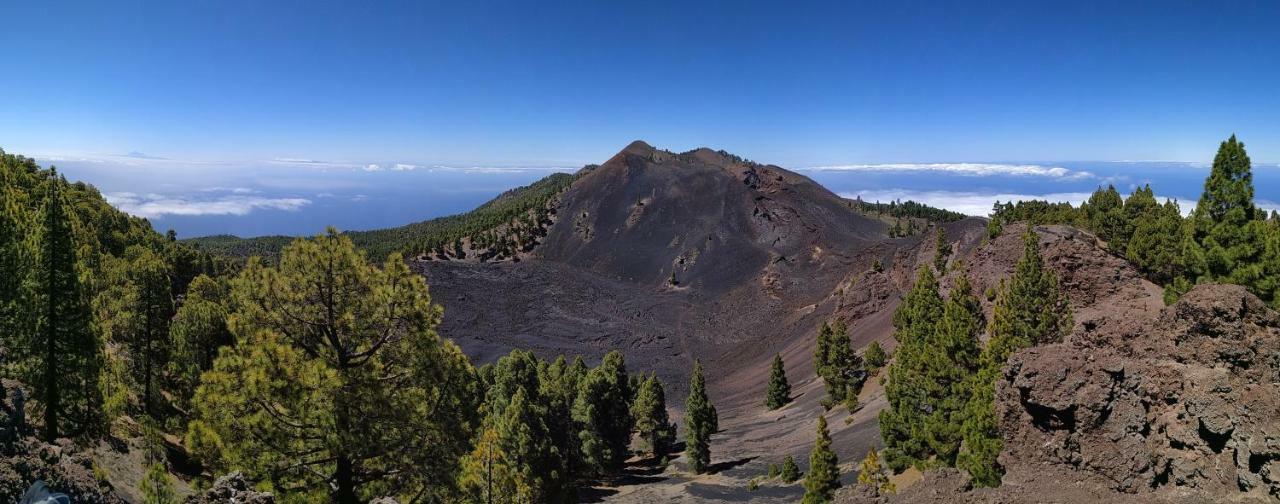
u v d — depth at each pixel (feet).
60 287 87.15
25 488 50.19
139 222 397.80
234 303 62.54
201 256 362.94
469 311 476.13
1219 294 68.39
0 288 89.45
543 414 181.68
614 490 196.95
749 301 523.70
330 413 57.93
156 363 134.72
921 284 152.97
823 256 581.12
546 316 481.87
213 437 56.75
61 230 87.51
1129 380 70.85
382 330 63.16
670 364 413.18
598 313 496.64
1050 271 111.86
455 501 69.05
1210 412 64.23
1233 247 100.73
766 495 155.94
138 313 128.88
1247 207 101.14
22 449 55.16
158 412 130.52
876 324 331.36
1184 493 64.64
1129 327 76.69
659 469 224.94
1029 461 75.77
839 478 124.77
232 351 59.72
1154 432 68.95
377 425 60.90
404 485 64.49
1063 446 72.90
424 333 63.41
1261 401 61.77
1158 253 176.76
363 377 60.70
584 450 196.54
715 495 165.48
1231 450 63.10
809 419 238.68
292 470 59.88
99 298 128.57
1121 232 208.44
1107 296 168.66
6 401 57.36
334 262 60.44
